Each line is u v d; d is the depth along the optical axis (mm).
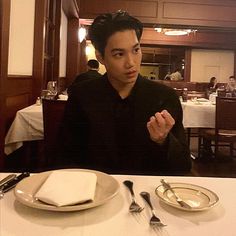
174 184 768
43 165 2396
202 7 6207
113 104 1102
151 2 6129
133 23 1007
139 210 625
